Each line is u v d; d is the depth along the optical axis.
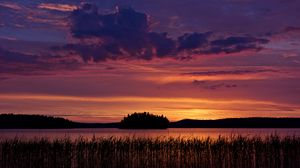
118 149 28.39
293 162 27.97
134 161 28.19
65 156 27.98
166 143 29.20
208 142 29.36
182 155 28.58
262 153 28.36
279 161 28.02
